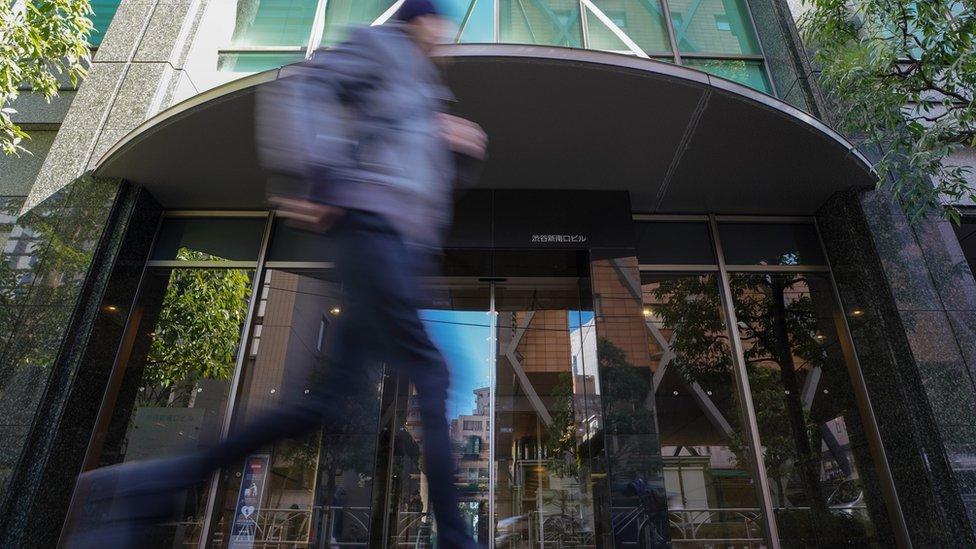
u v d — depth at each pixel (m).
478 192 6.97
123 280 6.30
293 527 5.51
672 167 6.54
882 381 6.06
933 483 5.40
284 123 1.40
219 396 6.25
